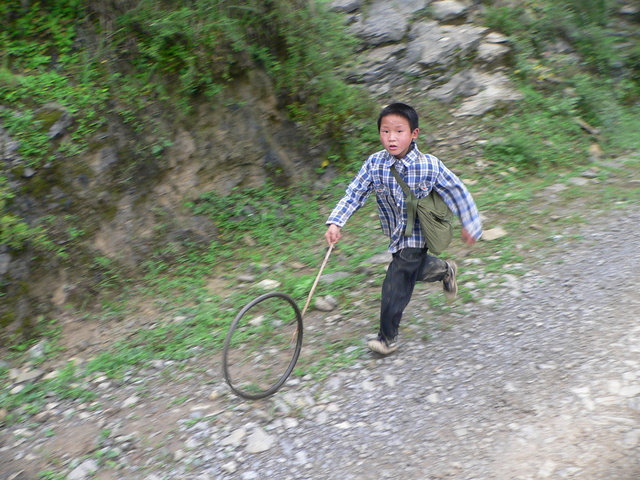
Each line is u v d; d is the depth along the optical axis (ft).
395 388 12.42
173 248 19.11
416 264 12.76
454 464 10.21
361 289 16.79
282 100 23.08
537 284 15.61
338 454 10.91
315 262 18.75
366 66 30.09
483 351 13.15
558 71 30.53
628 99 31.35
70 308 16.83
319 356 13.91
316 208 21.91
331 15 25.62
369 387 12.57
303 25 23.36
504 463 10.03
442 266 13.44
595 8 34.94
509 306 14.78
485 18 32.53
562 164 24.81
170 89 20.47
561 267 16.38
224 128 21.33
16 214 16.90
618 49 34.01
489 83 29.32
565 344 12.89
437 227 12.23
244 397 12.21
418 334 14.17
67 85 18.94
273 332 15.21
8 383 14.51
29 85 18.31
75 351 15.55
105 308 17.08
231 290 17.63
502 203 21.31
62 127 18.19
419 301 15.65
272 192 21.71
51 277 16.87
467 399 11.75
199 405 12.79
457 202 12.31
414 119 11.78
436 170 12.05
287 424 11.83
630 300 14.21
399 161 12.08
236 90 21.90
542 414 10.96
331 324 15.26
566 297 14.80
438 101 28.68
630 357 12.05
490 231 19.04
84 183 18.19
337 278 17.48
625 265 15.98
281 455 11.07
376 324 14.94
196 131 20.76
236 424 12.02
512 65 30.42
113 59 19.74
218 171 20.94
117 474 11.19
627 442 9.92
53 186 17.67
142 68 20.12
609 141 26.96
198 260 19.17
